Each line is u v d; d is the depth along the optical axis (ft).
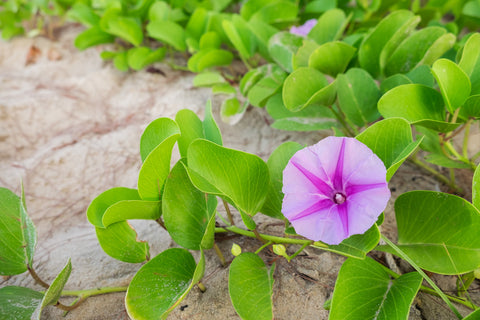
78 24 2.85
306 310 1.24
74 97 2.10
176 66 2.18
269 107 1.58
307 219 1.13
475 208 1.10
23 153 1.86
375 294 1.13
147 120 1.91
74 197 1.67
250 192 1.21
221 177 1.17
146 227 1.50
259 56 2.16
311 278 1.30
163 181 1.24
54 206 1.65
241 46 1.82
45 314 1.28
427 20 2.16
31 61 2.47
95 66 2.34
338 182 1.13
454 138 1.71
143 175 1.18
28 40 2.58
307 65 1.61
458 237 1.13
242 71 2.15
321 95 1.39
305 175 1.14
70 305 1.29
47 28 2.79
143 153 1.26
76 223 1.59
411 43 1.52
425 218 1.18
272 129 1.83
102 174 1.74
